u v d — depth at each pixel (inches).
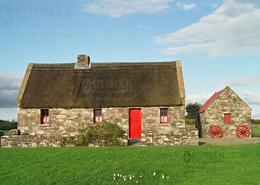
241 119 1562.5
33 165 855.1
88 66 1566.2
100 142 1170.0
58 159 903.7
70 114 1397.6
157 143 1171.9
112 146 1139.9
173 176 770.2
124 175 772.0
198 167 840.3
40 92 1451.8
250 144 1118.4
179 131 1175.6
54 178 757.3
